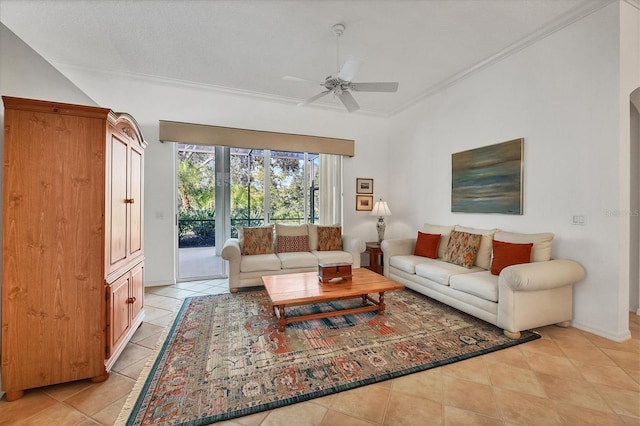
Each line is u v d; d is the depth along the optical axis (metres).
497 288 2.45
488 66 3.39
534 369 1.92
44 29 2.74
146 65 3.47
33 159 1.66
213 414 1.50
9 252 1.62
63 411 1.54
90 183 1.77
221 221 4.48
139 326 2.58
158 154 3.95
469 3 2.36
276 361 2.01
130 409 1.54
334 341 2.31
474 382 1.78
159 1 2.35
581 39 2.52
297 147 4.65
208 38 2.90
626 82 2.31
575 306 2.58
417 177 4.64
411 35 2.82
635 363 1.98
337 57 3.26
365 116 5.20
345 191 5.11
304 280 2.91
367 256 5.31
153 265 3.95
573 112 2.59
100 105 3.66
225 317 2.82
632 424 1.44
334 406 1.57
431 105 4.31
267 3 2.37
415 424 1.44
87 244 1.77
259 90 4.19
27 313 1.66
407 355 2.08
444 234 3.79
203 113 4.13
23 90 2.08
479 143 3.53
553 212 2.75
